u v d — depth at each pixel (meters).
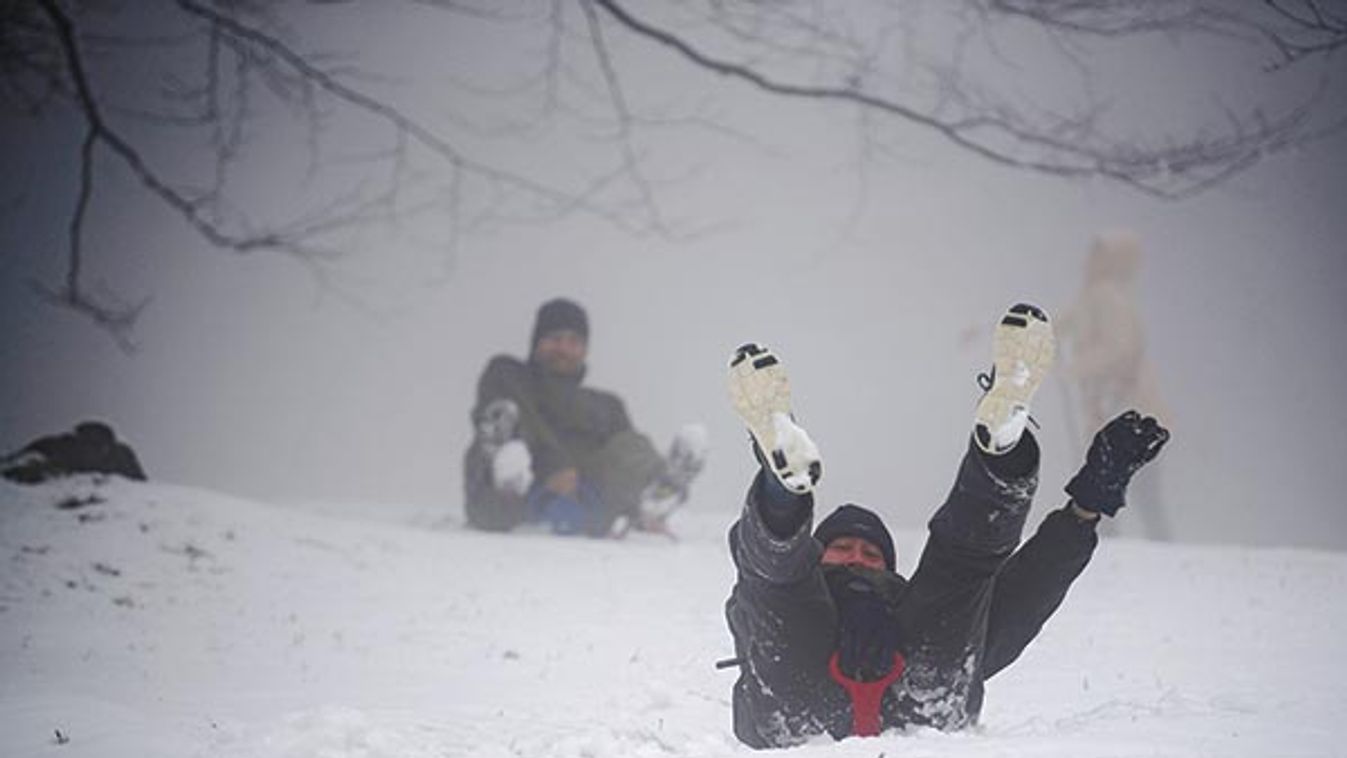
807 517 11.70
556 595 24.58
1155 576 26.05
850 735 12.47
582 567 27.41
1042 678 17.30
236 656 19.84
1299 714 13.47
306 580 25.16
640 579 26.20
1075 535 12.55
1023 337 11.48
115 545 26.22
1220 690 15.98
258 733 14.12
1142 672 17.53
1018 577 12.68
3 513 27.89
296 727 13.93
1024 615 12.70
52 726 14.52
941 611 12.23
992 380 11.64
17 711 15.13
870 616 12.20
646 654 19.62
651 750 13.10
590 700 16.81
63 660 19.41
